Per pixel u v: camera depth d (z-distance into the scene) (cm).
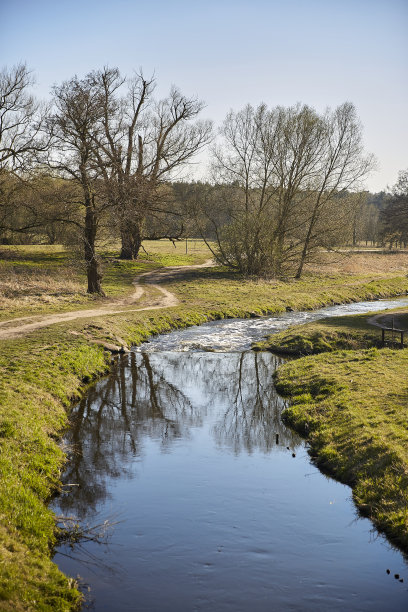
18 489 1078
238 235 5344
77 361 2116
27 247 7412
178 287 4628
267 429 1580
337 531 1003
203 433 1555
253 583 855
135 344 2766
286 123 5081
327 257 6281
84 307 3441
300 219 5456
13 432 1307
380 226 10862
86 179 3547
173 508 1094
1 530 934
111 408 1786
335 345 2491
